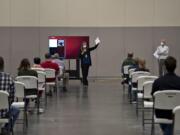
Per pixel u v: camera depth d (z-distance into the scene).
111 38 16.84
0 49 16.91
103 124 7.62
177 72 16.88
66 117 8.30
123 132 6.95
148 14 16.84
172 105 5.37
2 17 16.84
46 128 7.23
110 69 16.88
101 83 15.23
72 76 15.55
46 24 16.84
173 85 5.56
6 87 5.74
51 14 16.84
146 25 16.88
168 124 5.43
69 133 6.83
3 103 5.45
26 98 7.82
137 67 10.42
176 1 16.80
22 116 8.33
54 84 10.71
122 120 8.02
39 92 9.16
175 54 16.88
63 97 11.24
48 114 8.62
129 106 9.71
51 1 16.81
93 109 9.27
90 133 6.85
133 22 16.88
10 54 16.95
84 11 16.83
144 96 7.13
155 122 5.51
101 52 16.84
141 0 16.81
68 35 16.80
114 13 16.84
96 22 16.83
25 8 16.84
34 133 6.83
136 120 8.03
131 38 16.89
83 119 8.09
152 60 16.88
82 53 13.98
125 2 16.84
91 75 16.83
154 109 5.52
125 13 16.83
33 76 8.05
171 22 16.84
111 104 10.01
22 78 7.93
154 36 16.89
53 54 15.24
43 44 16.91
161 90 5.57
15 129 7.14
